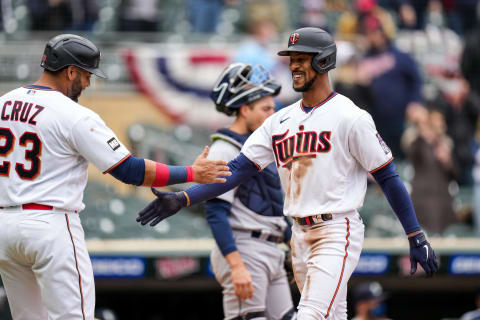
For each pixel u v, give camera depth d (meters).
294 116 12.63
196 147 30.11
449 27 38.59
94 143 11.85
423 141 31.83
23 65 30.23
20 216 11.85
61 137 11.85
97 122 11.98
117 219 29.50
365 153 12.06
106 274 28.61
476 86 33.84
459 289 34.19
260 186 15.66
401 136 32.66
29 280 12.53
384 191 12.30
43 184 11.88
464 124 33.28
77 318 11.96
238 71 15.67
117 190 29.73
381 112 32.44
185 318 34.62
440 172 31.78
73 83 12.48
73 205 12.09
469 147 33.06
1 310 19.70
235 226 15.59
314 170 12.21
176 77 30.09
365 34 33.25
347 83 32.00
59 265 11.81
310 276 12.14
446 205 31.59
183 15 36.56
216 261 15.93
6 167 12.02
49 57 12.29
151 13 35.44
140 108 29.98
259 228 15.58
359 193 12.37
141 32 35.28
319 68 12.21
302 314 11.89
